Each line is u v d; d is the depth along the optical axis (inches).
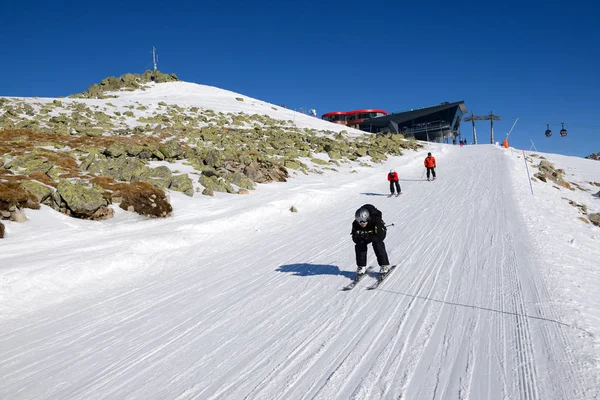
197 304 265.6
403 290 257.0
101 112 1656.0
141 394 162.1
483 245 354.6
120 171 663.1
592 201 885.8
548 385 142.7
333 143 1492.4
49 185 543.5
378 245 275.3
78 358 200.1
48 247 389.1
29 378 183.2
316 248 398.0
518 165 1066.7
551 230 418.6
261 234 480.4
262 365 176.4
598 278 273.0
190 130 1443.2
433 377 154.3
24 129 1077.1
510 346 173.5
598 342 169.3
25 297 284.2
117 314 257.6
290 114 2596.0
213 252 410.3
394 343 185.3
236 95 2967.5
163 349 202.7
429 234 413.7
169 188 660.7
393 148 1530.5
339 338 195.9
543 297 226.1
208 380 168.1
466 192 679.1
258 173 827.4
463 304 225.6
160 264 374.6
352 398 144.9
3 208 430.9
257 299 265.0
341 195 751.7
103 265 344.5
